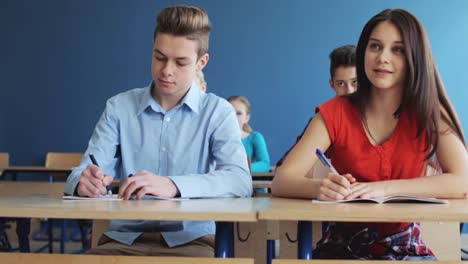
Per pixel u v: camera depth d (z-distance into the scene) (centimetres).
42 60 526
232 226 128
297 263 101
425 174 157
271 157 512
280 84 514
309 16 512
